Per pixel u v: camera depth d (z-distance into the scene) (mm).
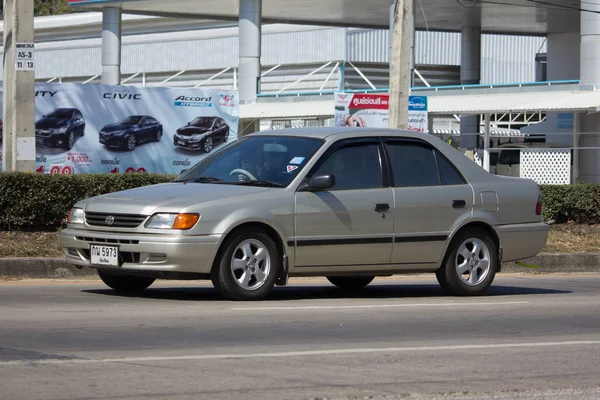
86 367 13836
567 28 104125
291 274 21484
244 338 16625
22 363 14008
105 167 48844
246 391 12648
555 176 64312
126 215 20391
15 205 30625
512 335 18047
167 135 50625
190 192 20922
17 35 32625
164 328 17375
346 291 25141
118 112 49125
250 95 79875
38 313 18891
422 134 23672
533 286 27922
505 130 100500
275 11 95000
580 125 74062
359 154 22469
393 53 38250
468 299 23500
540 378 14109
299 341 16531
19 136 32781
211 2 88562
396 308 21281
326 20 102312
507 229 24234
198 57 119000
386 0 88125
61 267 27094
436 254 23156
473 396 12859
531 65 122625
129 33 125375
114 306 20078
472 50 104250
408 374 14070
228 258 20516
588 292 26359
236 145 23188
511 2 86688
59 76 125812
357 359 15078
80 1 88375
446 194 23250
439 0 86562
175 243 19828
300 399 12312
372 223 22094
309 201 21359
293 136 22719
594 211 39562
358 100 42188
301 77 110938
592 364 15258
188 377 13359
